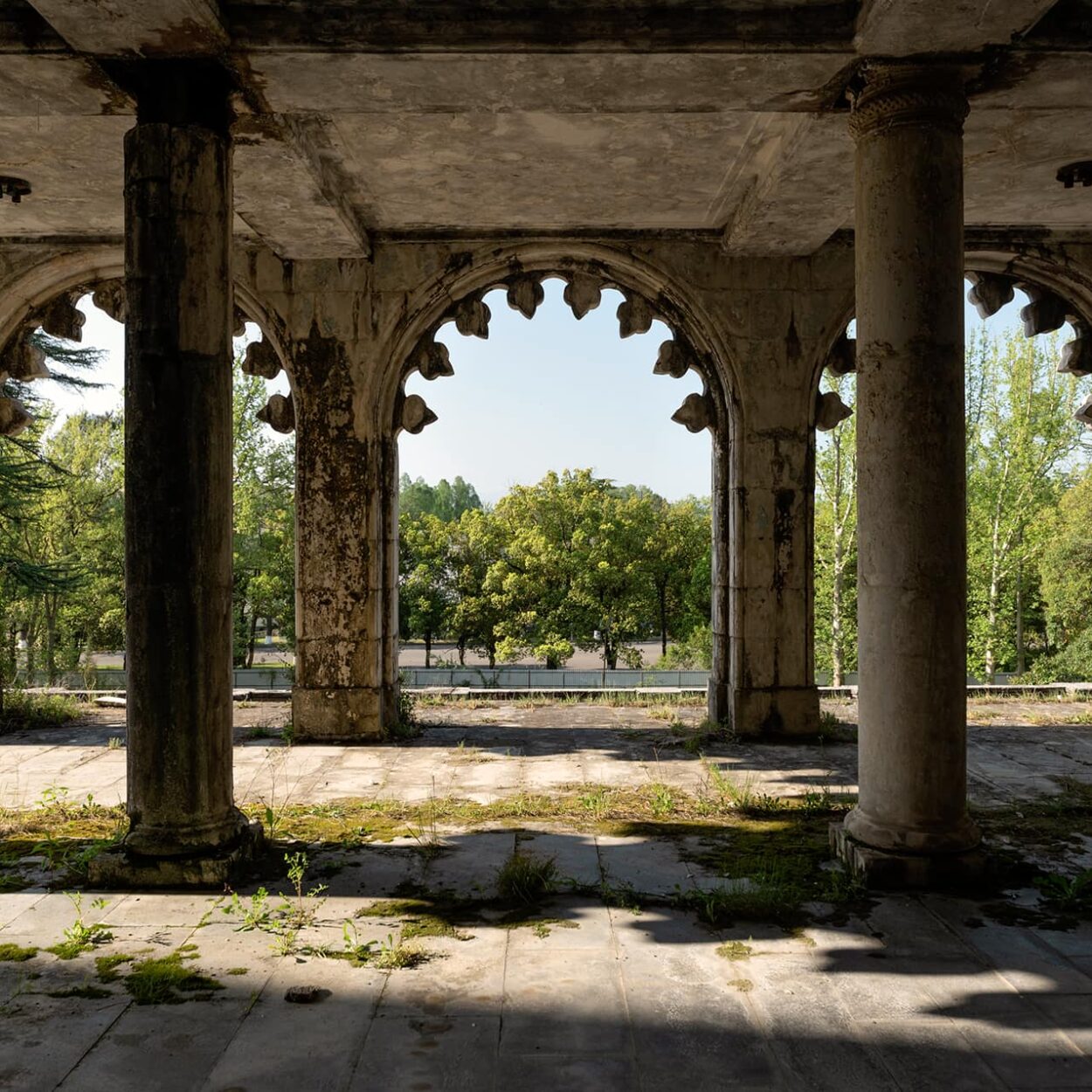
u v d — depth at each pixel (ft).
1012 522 77.92
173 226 15.52
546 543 96.68
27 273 29.22
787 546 28.73
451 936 13.39
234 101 17.30
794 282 28.78
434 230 28.60
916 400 15.42
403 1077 9.76
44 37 15.43
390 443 29.76
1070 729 30.73
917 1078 9.73
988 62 15.43
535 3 15.35
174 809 15.66
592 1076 9.77
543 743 28.12
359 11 15.31
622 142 22.13
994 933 13.41
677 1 15.30
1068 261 29.25
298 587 28.84
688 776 23.70
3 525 57.57
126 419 15.70
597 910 14.34
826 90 16.85
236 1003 11.38
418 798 21.31
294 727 28.60
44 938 13.33
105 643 87.66
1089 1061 10.07
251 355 29.76
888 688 15.70
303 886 15.46
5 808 20.49
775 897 14.60
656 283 28.94
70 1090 9.52
